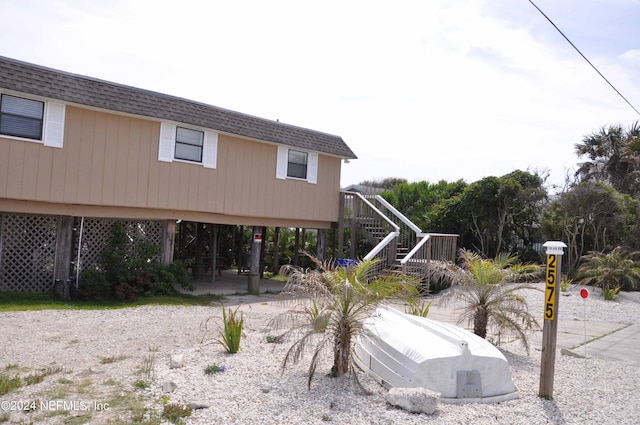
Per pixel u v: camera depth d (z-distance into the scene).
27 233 12.12
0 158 10.80
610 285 17.56
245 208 15.30
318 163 17.48
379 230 17.33
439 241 17.52
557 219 21.47
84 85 12.13
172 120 13.32
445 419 5.05
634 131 28.67
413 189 26.62
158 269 13.31
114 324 9.44
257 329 9.26
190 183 13.99
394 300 6.39
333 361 6.85
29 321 9.28
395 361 6.04
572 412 5.54
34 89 11.02
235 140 15.04
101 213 12.57
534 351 8.62
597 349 9.20
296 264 20.17
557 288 5.95
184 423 4.76
